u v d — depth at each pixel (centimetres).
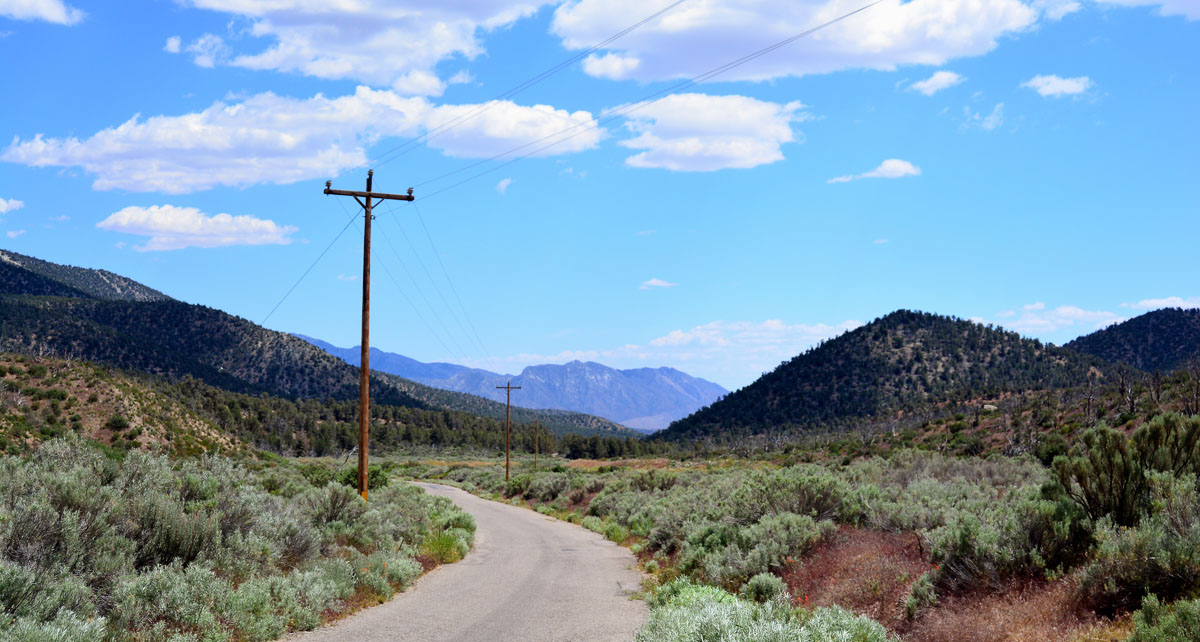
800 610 1034
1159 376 6594
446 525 2670
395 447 19962
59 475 1156
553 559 2162
